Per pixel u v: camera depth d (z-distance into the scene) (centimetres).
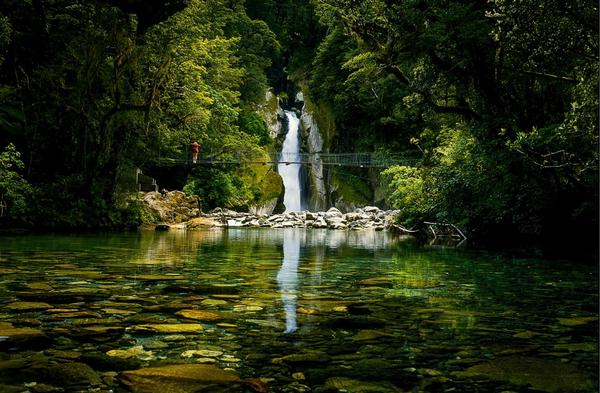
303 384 203
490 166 1267
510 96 1320
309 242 1274
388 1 1372
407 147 3922
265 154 4178
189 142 2856
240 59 4450
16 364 220
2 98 1614
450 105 1664
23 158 1630
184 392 190
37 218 1438
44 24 1750
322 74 4397
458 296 439
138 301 376
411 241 1378
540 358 246
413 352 254
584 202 1057
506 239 1386
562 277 591
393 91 3741
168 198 2323
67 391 188
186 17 2258
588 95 785
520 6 829
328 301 396
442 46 1365
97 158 1652
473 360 241
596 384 208
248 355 243
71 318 313
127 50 1744
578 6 776
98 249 860
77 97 1686
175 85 2316
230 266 643
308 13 5272
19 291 410
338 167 4381
